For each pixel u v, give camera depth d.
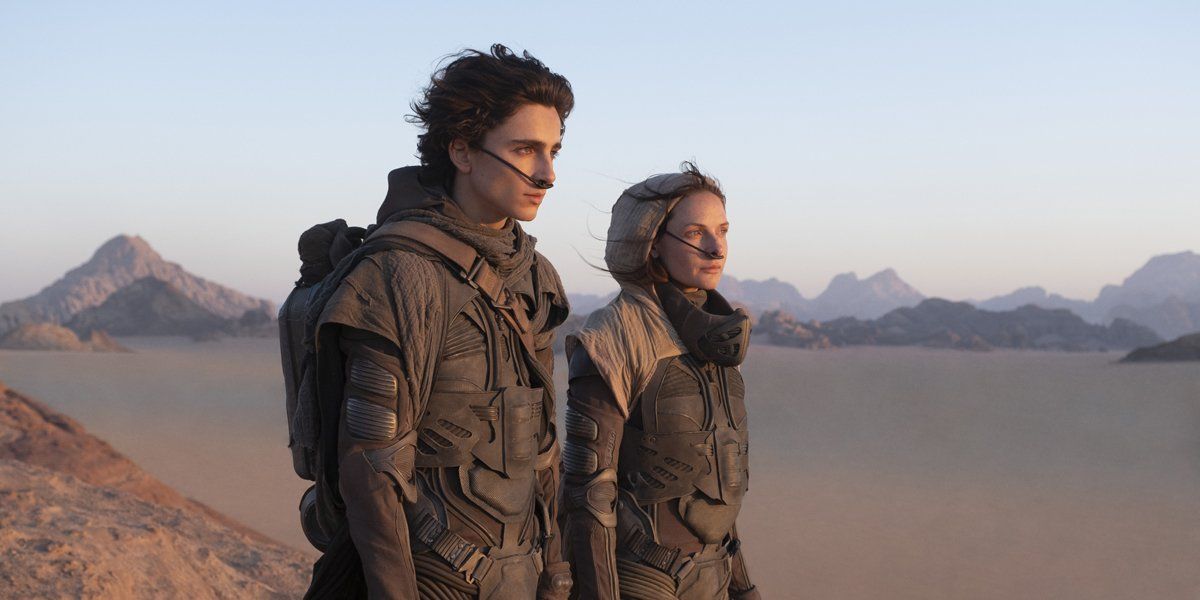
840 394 171.62
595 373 3.05
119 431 81.06
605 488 3.01
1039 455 88.31
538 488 2.47
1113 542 47.50
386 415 2.10
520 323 2.35
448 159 2.36
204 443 71.69
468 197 2.34
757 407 139.62
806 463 77.62
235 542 9.14
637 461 3.12
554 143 2.34
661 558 3.08
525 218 2.33
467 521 2.22
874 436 101.69
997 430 112.44
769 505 54.94
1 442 22.19
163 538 7.15
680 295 3.18
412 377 2.12
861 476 70.06
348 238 2.44
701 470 3.10
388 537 2.07
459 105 2.25
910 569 37.31
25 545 5.82
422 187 2.32
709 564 3.16
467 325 2.24
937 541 44.56
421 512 2.20
